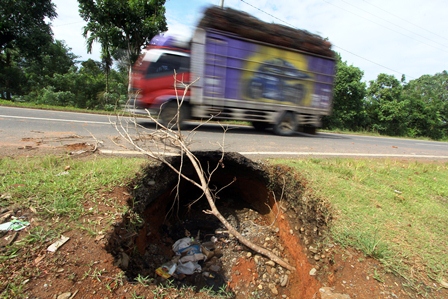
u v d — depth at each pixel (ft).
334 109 67.26
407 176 13.76
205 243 12.85
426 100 95.40
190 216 15.10
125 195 8.71
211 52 22.58
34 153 11.50
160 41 22.62
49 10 61.52
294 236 10.86
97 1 43.01
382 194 10.66
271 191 13.33
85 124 21.63
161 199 12.61
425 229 8.59
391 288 6.37
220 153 13.85
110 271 6.04
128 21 45.09
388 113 76.23
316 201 9.89
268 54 24.85
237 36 23.31
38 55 62.59
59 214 7.05
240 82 24.11
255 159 13.82
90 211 7.45
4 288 5.08
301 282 8.94
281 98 26.18
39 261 5.73
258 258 11.48
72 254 6.07
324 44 27.78
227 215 15.23
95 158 11.22
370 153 20.51
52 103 59.21
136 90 22.76
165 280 9.55
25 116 23.11
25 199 7.32
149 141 15.46
